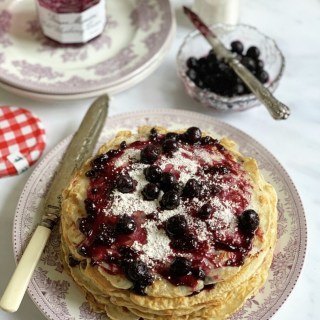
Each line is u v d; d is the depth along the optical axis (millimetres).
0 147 511
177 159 422
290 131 536
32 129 523
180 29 610
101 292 403
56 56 561
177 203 395
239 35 581
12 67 544
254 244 397
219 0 587
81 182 425
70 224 410
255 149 490
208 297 385
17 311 436
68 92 523
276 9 626
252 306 416
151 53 552
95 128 492
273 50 564
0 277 451
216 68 537
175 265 381
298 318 441
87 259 397
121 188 403
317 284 455
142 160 421
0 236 472
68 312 412
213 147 442
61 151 489
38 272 427
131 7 600
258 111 547
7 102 549
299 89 564
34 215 455
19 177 503
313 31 608
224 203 403
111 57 557
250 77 521
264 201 418
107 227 394
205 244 388
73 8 538
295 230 448
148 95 558
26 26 582
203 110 548
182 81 552
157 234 392
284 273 430
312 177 510
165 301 384
